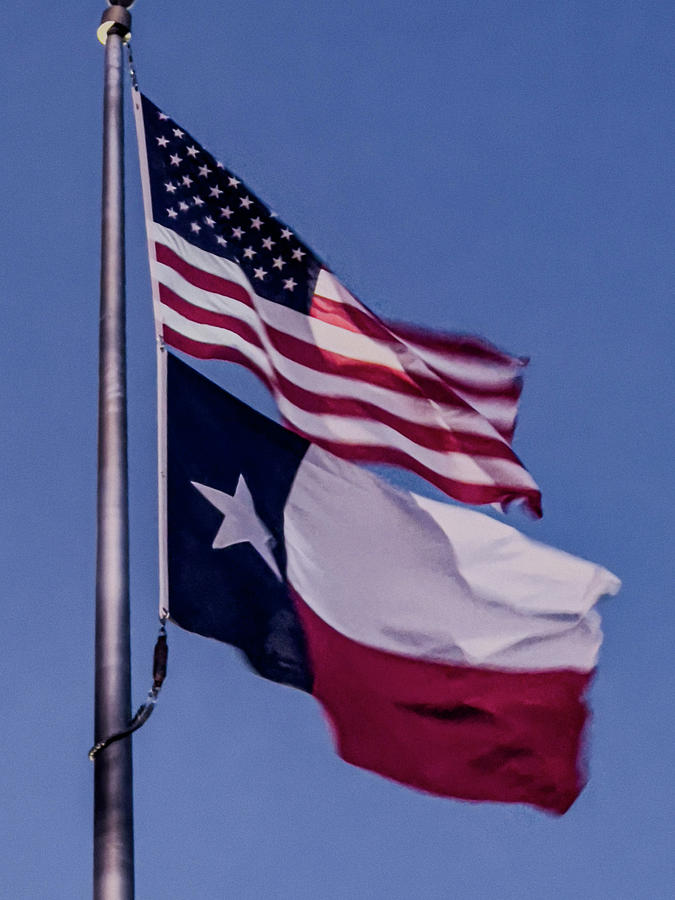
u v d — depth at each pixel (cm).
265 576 1722
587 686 1861
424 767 1761
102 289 1730
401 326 2055
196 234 1992
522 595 1881
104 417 1588
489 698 1823
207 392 1819
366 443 1959
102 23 2069
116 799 1309
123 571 1459
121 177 1880
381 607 1825
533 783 1791
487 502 1989
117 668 1389
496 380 2059
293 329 2005
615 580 1908
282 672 1691
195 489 1719
